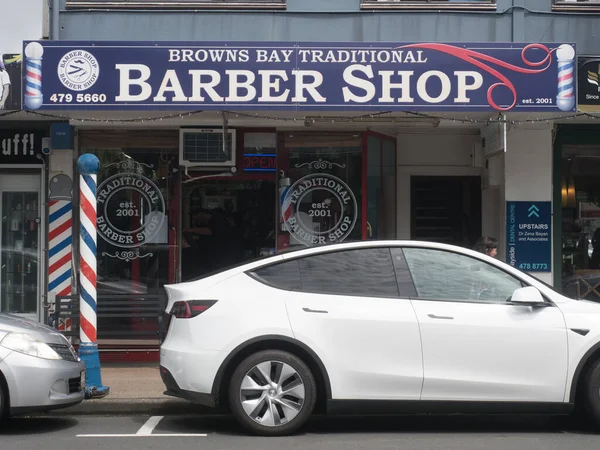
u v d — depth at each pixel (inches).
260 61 350.3
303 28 415.5
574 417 304.7
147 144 427.2
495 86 350.3
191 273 440.1
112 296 404.2
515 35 414.6
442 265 268.4
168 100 349.7
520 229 427.8
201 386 254.1
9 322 273.1
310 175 429.4
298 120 398.9
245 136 432.8
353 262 268.5
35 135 423.8
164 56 350.0
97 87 349.1
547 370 257.4
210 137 425.4
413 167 472.1
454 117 380.8
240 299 259.6
